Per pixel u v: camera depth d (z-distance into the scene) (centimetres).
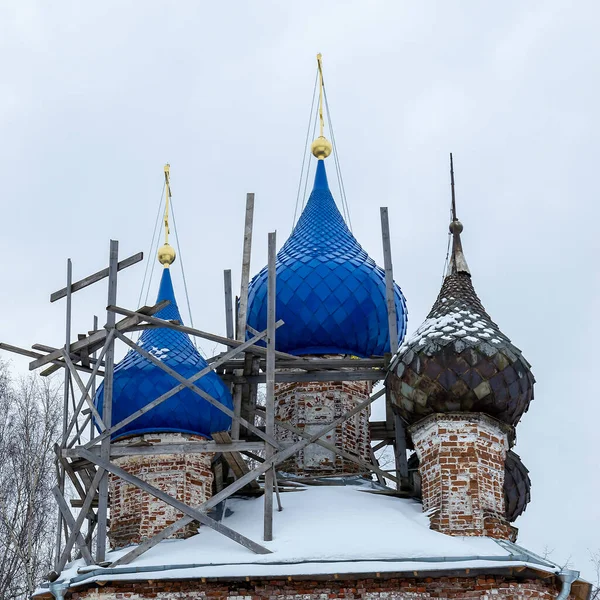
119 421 4931
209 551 4512
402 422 5078
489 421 4775
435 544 4434
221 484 5019
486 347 4772
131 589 4384
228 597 4350
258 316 5622
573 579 4316
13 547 5953
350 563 4338
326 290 5488
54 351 4919
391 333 5212
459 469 4688
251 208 5041
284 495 4950
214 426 4962
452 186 5344
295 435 5350
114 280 4819
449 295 5019
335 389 5412
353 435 5366
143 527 4762
